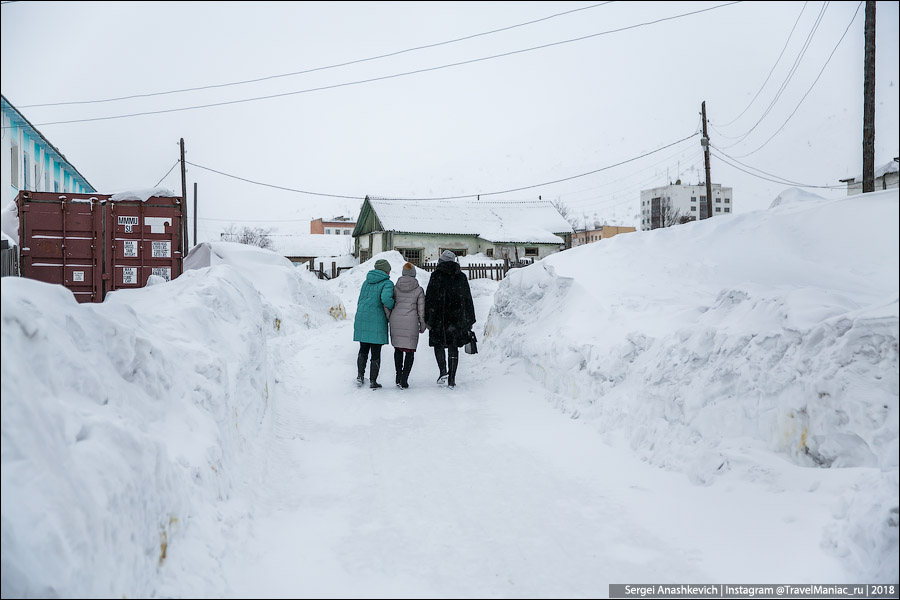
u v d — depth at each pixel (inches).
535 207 1615.4
